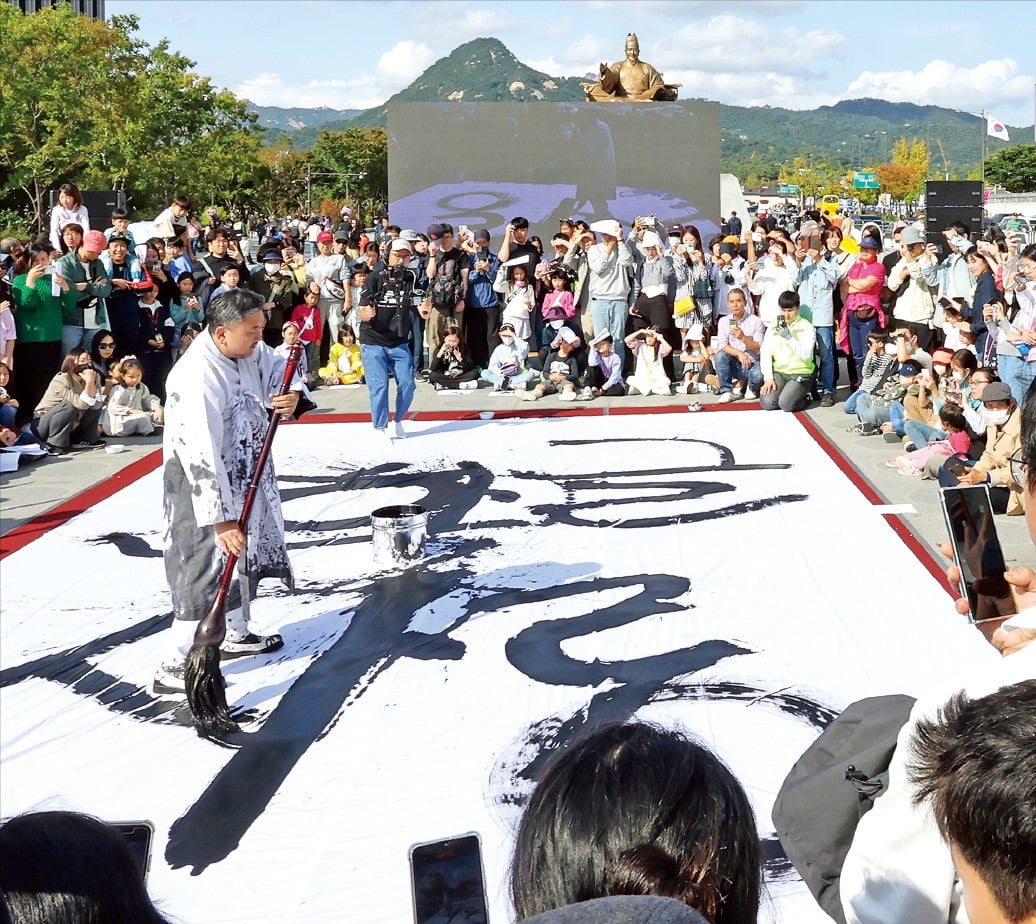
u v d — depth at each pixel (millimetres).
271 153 91188
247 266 12375
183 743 4477
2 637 5590
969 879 1231
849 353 11531
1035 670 1587
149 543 7074
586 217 17109
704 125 16906
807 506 7477
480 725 4531
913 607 5609
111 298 11016
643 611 5691
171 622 5746
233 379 4879
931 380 8758
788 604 5715
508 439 9844
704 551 6621
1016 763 1187
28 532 7328
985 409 7297
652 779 1249
